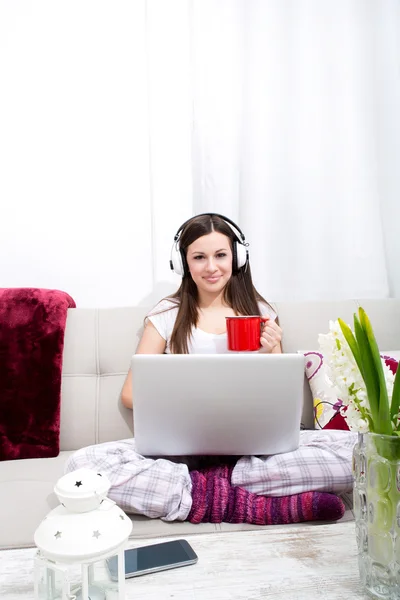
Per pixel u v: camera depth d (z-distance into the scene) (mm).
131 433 1479
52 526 575
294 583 641
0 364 1414
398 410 637
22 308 1478
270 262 1900
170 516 970
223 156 1854
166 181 1843
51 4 1819
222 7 1840
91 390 1502
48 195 1817
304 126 1907
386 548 605
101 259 1847
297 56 1895
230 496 966
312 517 927
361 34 1928
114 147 1854
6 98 1793
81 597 594
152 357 938
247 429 982
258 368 936
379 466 617
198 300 1641
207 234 1532
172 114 1847
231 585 636
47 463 1331
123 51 1856
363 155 1941
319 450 1037
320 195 1924
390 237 1950
